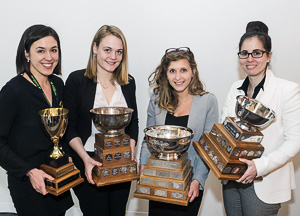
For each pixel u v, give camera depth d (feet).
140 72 6.50
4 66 6.66
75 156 4.88
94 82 4.80
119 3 6.16
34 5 6.30
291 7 5.87
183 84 4.56
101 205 4.96
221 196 7.11
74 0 6.21
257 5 5.93
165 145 3.93
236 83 4.84
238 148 3.73
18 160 3.99
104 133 4.37
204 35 6.18
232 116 4.61
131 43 6.34
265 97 4.12
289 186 4.28
